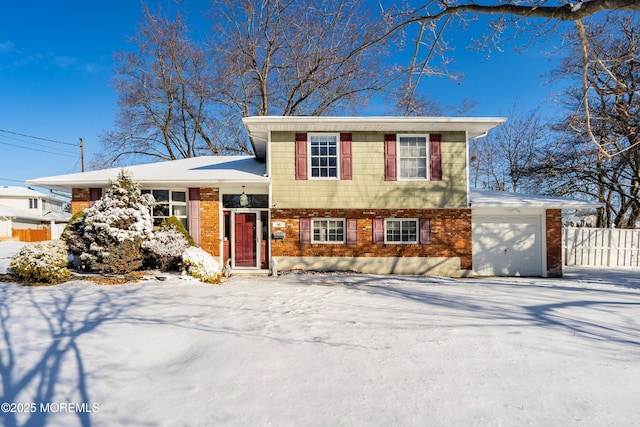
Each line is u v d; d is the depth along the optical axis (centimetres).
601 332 574
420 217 1321
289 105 2341
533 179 2136
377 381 400
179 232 1172
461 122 1266
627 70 1203
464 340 530
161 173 1338
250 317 655
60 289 885
